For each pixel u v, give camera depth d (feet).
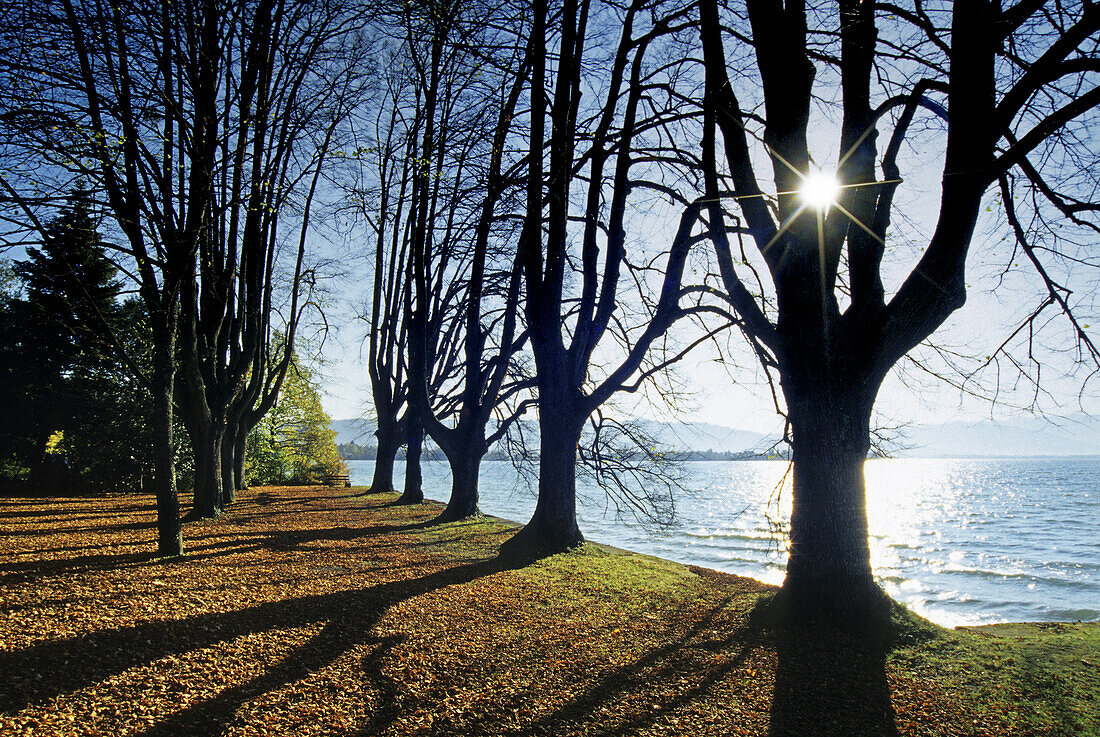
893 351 23.61
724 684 19.52
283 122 51.11
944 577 76.79
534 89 42.06
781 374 25.22
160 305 34.04
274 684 18.21
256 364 70.03
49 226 33.45
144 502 67.51
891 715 17.30
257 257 59.57
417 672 20.06
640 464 47.03
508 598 29.73
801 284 23.91
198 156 37.50
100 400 80.74
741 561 79.05
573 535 42.93
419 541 46.91
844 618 22.97
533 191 42.63
